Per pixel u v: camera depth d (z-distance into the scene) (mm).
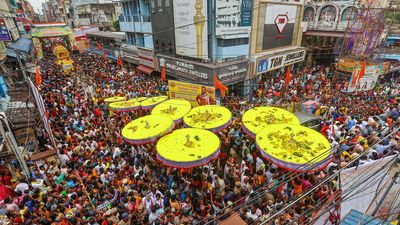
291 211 6660
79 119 14953
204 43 19594
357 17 21500
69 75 26438
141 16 26328
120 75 25281
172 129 10672
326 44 27125
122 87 20984
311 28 26625
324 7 25078
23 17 38219
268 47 22500
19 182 9023
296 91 18812
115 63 35062
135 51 29625
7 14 24328
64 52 30312
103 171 9242
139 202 7805
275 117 11156
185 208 7512
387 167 5371
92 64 30844
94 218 6809
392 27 22781
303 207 6781
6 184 9258
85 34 43719
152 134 9828
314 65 27031
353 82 15188
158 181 9320
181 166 8133
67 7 66375
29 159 10875
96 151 11242
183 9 20297
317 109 14680
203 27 19062
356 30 21453
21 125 12320
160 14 23094
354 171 5477
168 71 24031
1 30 16047
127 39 31719
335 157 8758
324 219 5312
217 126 10781
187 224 7035
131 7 28109
